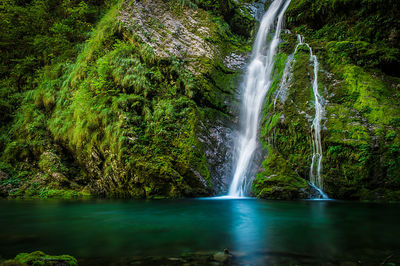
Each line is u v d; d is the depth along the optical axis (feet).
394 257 8.80
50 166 32.65
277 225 14.03
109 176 29.27
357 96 29.63
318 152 27.71
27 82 45.75
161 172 27.50
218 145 32.94
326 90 31.76
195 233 12.28
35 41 45.78
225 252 9.18
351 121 27.55
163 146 29.81
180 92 35.68
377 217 16.10
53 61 44.91
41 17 49.90
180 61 38.45
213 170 30.71
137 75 32.96
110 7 47.16
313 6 42.68
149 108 32.35
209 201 24.56
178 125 31.55
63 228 13.43
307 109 30.86
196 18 45.78
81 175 33.27
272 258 8.66
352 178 25.30
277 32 46.11
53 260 7.61
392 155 24.47
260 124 35.40
